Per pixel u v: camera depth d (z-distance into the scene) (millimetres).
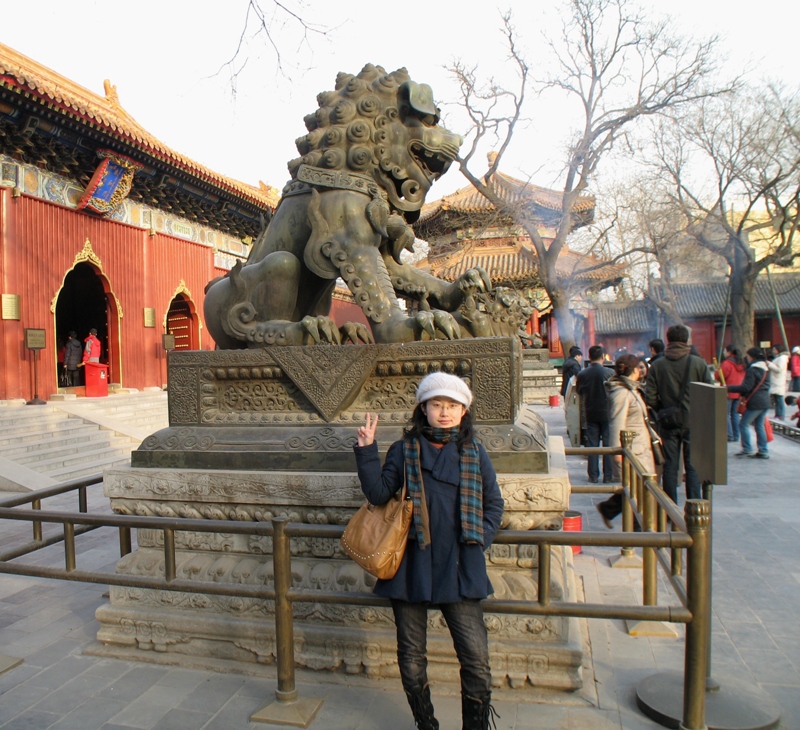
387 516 2641
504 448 3404
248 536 3752
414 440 2729
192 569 3703
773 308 44031
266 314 4082
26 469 10195
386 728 2928
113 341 18578
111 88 20797
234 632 3541
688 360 6246
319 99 4410
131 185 17906
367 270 3896
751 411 10438
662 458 6055
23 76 13195
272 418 3887
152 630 3697
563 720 2969
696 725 2656
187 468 3834
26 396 15102
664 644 3770
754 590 4656
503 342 3498
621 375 6395
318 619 3520
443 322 3643
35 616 4363
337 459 3572
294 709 3031
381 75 4340
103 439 13703
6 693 3297
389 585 2633
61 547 6309
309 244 4023
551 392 20734
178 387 4074
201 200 21438
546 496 3270
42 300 15680
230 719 3029
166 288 20625
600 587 4773
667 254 29484
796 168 23281
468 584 2557
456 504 2627
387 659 3350
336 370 3748
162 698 3227
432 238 33906
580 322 42344
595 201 29188
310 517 3570
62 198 16469
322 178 4059
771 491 7918
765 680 3361
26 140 14688
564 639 3230
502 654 3234
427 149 4250
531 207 26656
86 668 3570
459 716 3006
